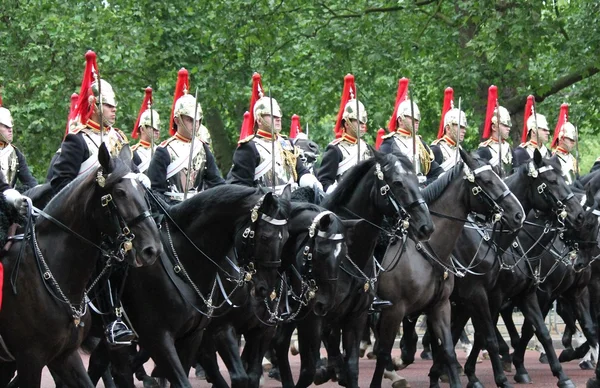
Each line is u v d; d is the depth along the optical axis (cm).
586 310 1906
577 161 2122
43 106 2862
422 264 1487
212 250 1220
